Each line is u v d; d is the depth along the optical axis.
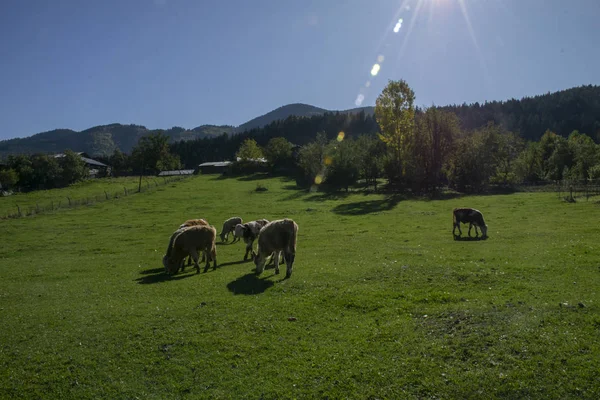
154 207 55.28
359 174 75.75
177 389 8.55
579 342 9.02
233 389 8.46
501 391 7.79
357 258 19.44
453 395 7.83
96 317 12.56
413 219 36.28
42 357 10.10
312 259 20.00
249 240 21.72
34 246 31.41
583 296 11.62
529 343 9.16
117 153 175.12
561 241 20.64
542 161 83.69
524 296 11.98
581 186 52.16
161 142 164.88
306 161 83.31
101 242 32.16
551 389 7.73
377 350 9.51
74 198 68.94
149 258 24.47
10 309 14.39
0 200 69.19
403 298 12.67
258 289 14.52
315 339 10.28
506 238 23.28
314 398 8.05
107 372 9.31
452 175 66.50
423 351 9.29
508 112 198.50
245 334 10.73
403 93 69.38
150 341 10.61
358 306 12.23
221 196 66.88
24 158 95.50
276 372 8.94
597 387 7.63
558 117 180.25
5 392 8.74
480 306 11.35
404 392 8.01
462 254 18.78
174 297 14.33
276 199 61.47
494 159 67.81
